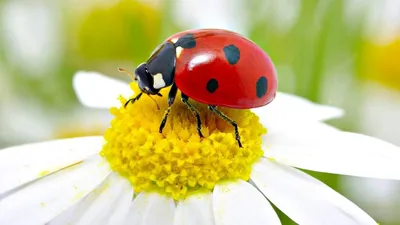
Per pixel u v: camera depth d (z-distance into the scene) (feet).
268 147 0.16
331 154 0.16
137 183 0.16
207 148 0.15
